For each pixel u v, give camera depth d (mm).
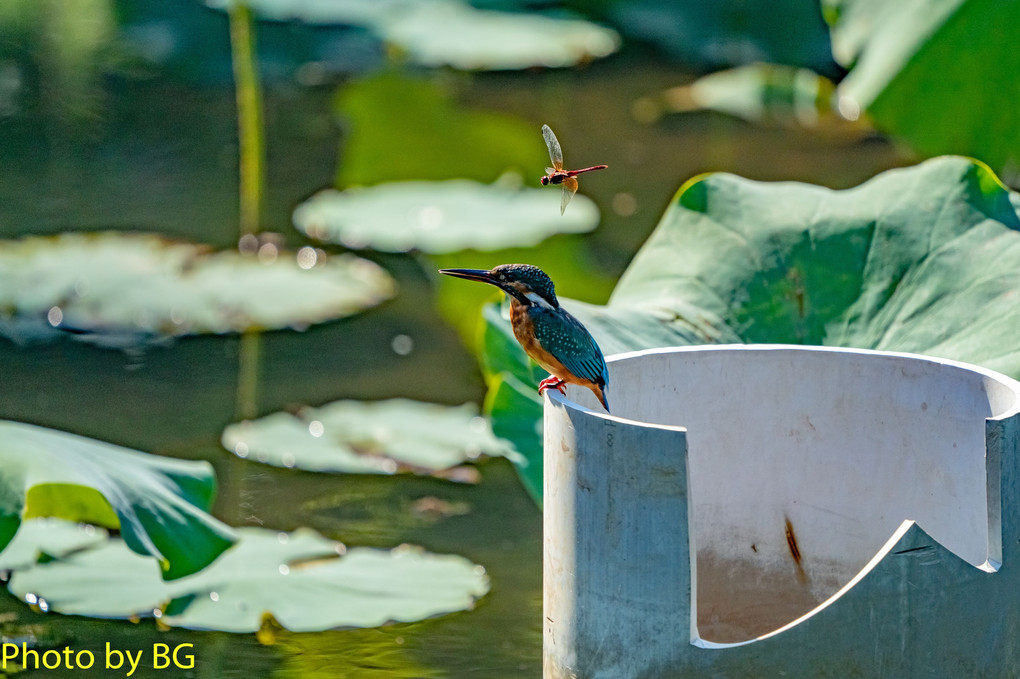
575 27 28484
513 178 21031
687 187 9891
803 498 7270
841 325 9273
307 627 9758
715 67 28188
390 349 16859
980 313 8891
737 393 7160
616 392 6836
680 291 9406
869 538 7148
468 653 10031
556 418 5863
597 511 5625
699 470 7234
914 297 9188
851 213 9625
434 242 17344
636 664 5605
